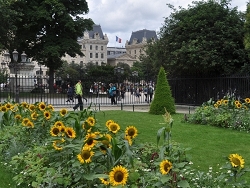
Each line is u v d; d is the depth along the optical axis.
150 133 10.78
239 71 21.20
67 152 4.75
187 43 21.58
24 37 36.41
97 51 135.00
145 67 53.84
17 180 5.08
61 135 5.23
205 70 22.05
